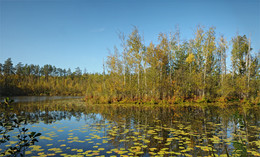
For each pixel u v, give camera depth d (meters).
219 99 20.78
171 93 20.62
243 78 20.02
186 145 5.72
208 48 22.16
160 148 5.45
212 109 14.70
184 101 20.61
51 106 18.81
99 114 12.68
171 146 5.64
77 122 9.77
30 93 54.22
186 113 12.67
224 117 10.92
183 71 22.30
